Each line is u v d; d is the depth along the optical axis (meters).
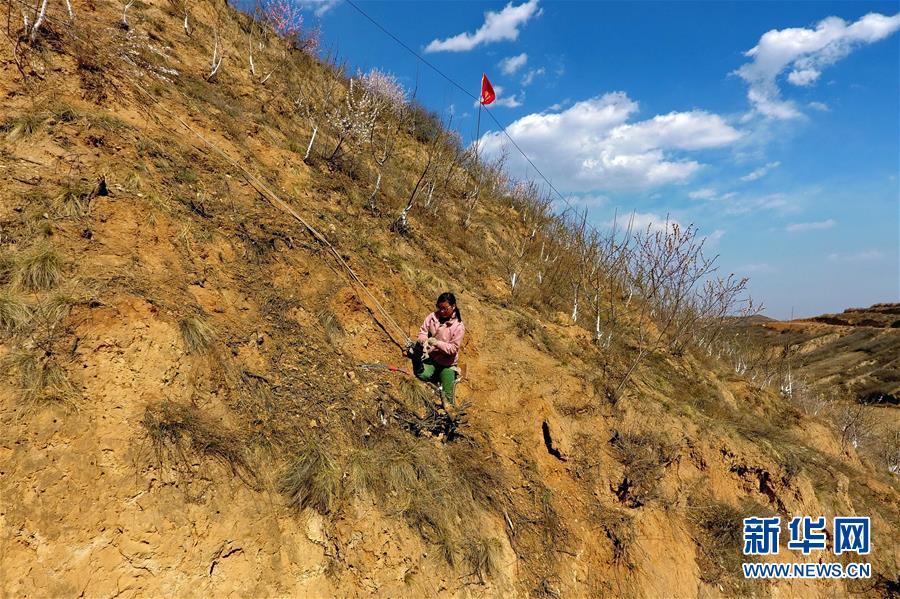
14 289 4.01
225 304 5.10
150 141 6.08
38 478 3.46
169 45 8.77
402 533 4.59
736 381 12.59
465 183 14.06
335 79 12.79
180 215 5.48
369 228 8.11
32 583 3.26
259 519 3.93
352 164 9.59
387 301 6.85
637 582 6.14
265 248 5.93
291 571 3.93
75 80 5.98
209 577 3.64
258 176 7.09
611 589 6.02
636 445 7.36
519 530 5.74
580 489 6.64
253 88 9.71
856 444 15.30
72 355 3.86
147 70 7.40
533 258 12.69
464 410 6.44
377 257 7.43
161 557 3.54
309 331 5.64
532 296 10.39
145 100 6.69
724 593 6.72
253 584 3.75
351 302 6.28
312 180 8.16
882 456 15.89
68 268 4.29
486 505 5.59
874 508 10.15
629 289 12.53
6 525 3.32
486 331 7.89
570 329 9.80
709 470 7.82
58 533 3.39
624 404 7.80
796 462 8.51
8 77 5.42
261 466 4.17
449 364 5.87
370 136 10.18
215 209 5.94
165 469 3.75
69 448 3.58
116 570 3.44
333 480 4.40
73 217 4.72
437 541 4.78
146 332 4.12
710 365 12.88
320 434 4.71
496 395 7.03
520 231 13.74
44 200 4.68
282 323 5.45
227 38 10.69
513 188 15.63
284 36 13.08
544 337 8.68
